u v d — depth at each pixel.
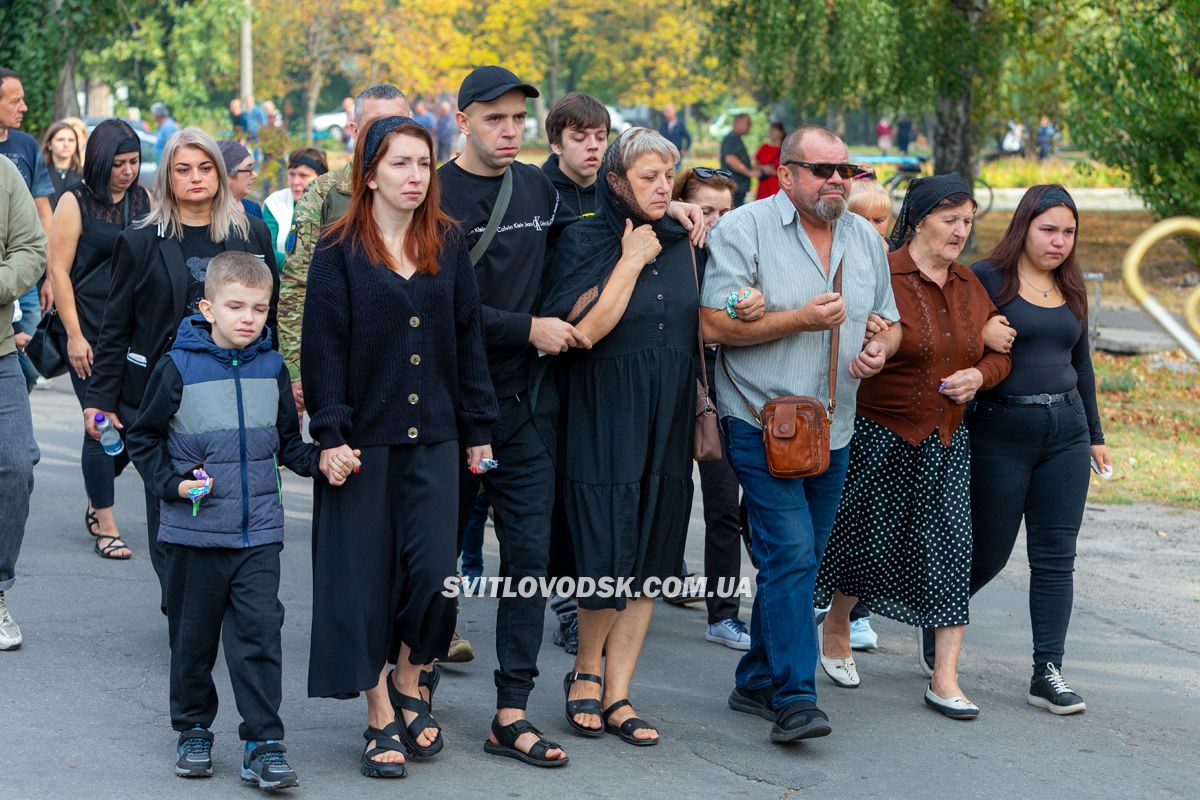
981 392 5.86
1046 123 38.88
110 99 46.75
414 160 4.67
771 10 19.16
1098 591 7.66
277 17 47.50
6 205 5.82
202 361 4.75
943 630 5.80
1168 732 5.64
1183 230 3.57
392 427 4.76
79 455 10.31
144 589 7.16
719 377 5.47
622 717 5.38
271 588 4.76
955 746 5.41
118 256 5.79
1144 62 13.50
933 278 5.66
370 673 4.79
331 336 4.73
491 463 4.95
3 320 5.89
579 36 62.88
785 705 5.26
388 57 48.41
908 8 19.20
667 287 5.17
